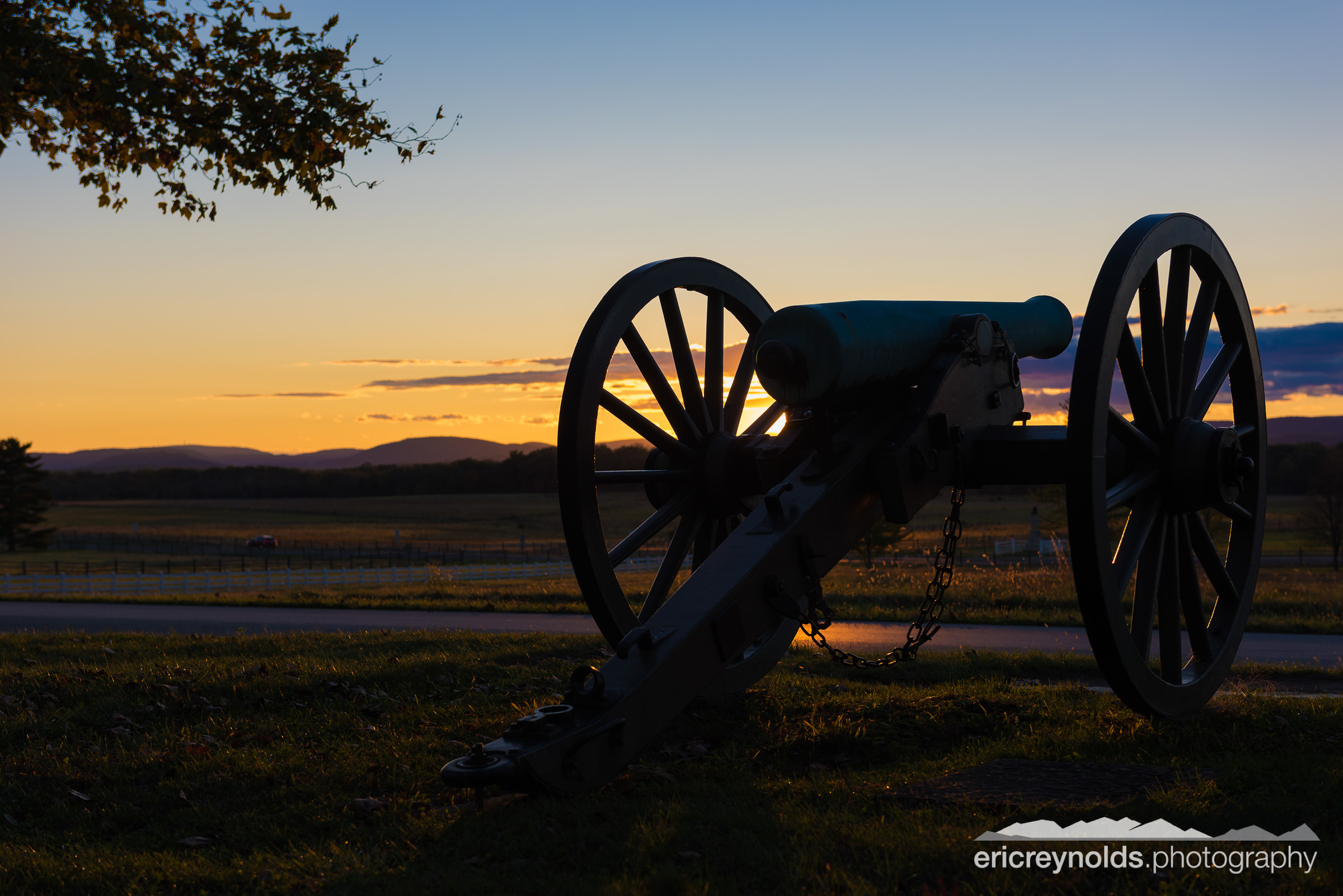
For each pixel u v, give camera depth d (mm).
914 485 5922
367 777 5734
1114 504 5656
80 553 72938
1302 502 62156
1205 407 6781
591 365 6574
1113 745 5977
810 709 7094
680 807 4883
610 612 6699
